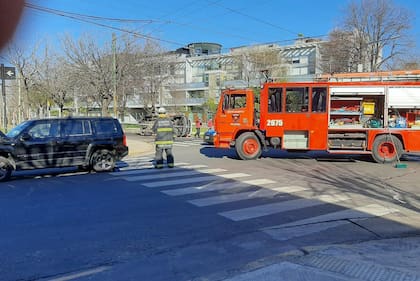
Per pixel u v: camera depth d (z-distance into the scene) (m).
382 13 46.34
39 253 5.18
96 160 12.62
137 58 39.72
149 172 12.46
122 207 7.72
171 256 5.09
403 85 15.29
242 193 9.11
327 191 9.40
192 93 82.44
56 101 40.09
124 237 5.87
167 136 13.41
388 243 5.59
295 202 8.23
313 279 4.16
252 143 16.16
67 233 6.05
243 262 4.86
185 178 11.20
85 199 8.45
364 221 6.86
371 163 15.20
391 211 7.55
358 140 15.55
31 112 51.88
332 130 15.52
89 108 52.75
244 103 16.25
